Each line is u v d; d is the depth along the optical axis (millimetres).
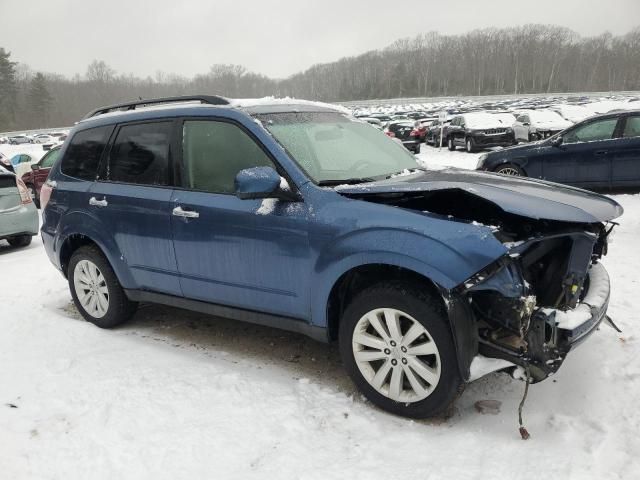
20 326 4559
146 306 5016
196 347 4035
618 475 2434
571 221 2797
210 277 3629
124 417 3066
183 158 3768
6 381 3559
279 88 156625
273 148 3338
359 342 3066
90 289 4508
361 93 136000
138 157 4059
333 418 3010
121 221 4043
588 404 3025
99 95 125625
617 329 3631
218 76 149750
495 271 2648
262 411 3090
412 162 4094
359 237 2928
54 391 3389
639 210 8008
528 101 62625
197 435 2875
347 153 3703
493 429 2844
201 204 3566
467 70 134125
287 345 4031
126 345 4098
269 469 2590
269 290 3369
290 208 3199
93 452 2762
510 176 3703
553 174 9758
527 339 2680
